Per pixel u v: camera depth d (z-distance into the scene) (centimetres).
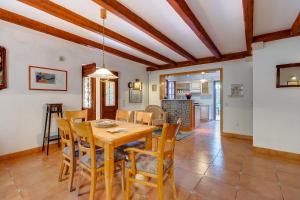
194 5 232
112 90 528
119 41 343
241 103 475
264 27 305
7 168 265
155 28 305
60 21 288
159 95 652
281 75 322
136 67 619
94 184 179
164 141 163
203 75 886
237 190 209
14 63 312
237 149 369
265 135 342
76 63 417
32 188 209
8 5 238
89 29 286
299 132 306
